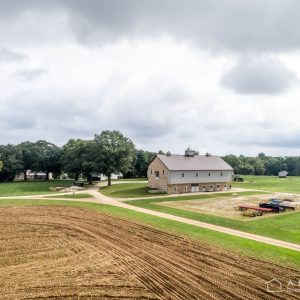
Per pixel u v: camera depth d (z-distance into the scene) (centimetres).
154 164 7325
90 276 1962
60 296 1700
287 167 18850
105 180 11106
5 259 2277
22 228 3181
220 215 4147
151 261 2214
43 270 2064
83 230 3106
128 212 4231
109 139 8250
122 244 2630
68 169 9581
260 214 4197
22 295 1709
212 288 1778
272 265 2123
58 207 4559
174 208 4703
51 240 2748
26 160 11675
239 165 17338
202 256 2316
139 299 1666
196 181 7269
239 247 2550
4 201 5141
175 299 1659
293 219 3909
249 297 1669
